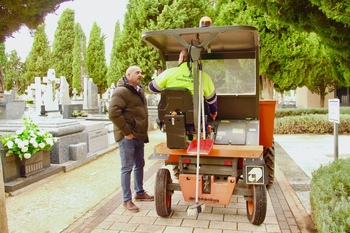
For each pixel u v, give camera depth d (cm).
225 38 434
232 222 420
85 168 721
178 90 378
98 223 421
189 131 412
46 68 4391
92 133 859
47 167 659
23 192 549
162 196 421
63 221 430
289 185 579
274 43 1175
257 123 469
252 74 482
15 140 554
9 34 367
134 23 1527
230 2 1260
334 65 984
